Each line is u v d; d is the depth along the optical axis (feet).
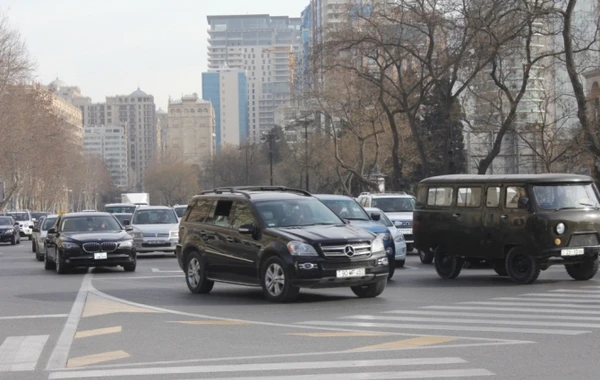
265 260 60.75
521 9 136.15
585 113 131.34
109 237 92.99
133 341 43.93
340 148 263.29
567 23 131.23
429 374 33.17
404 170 267.59
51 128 326.24
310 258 57.82
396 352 38.34
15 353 41.42
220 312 55.88
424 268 91.20
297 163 296.71
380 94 180.75
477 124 202.59
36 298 67.77
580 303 56.29
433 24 155.53
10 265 113.29
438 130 248.73
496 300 58.85
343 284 58.44
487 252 72.69
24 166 330.54
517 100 147.23
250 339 43.55
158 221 125.18
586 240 69.10
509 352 37.81
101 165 654.94
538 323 47.06
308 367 35.24
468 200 74.90
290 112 353.10
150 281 82.43
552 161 140.26
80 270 99.25
